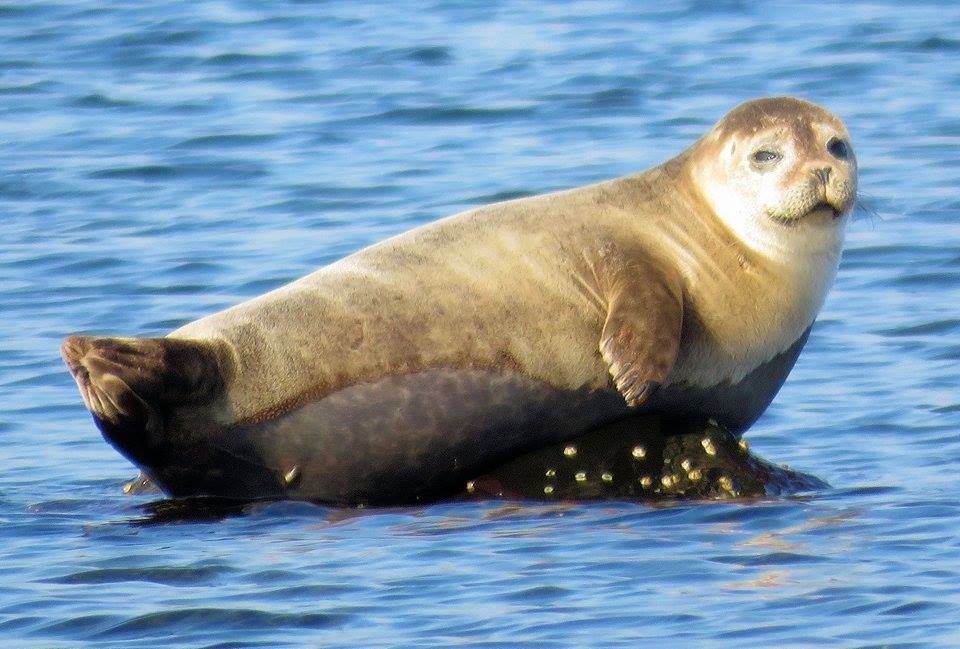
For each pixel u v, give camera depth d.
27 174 78.12
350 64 97.62
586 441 44.97
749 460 44.53
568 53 99.25
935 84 90.88
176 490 44.41
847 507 41.56
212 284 63.31
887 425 49.59
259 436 43.47
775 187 44.91
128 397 41.62
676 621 33.81
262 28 106.31
